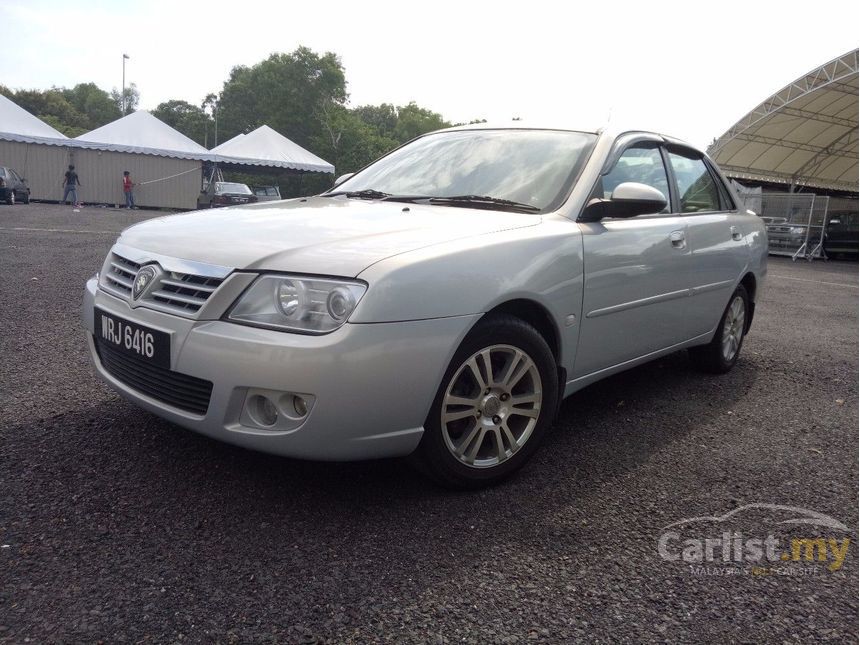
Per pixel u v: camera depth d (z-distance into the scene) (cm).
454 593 198
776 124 2439
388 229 253
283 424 218
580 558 221
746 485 285
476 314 238
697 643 184
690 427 350
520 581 206
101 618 178
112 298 262
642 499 266
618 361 329
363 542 221
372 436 223
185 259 240
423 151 375
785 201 1912
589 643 181
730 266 419
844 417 383
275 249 231
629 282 318
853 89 2186
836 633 192
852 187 3269
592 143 331
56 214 1772
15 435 283
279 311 220
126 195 2553
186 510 233
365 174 383
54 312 510
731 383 438
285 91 5472
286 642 174
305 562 208
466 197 314
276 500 244
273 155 2720
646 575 214
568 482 276
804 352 549
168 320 232
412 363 223
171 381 238
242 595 191
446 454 247
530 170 323
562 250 276
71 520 222
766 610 201
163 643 170
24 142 2419
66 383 351
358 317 213
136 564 202
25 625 173
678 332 377
